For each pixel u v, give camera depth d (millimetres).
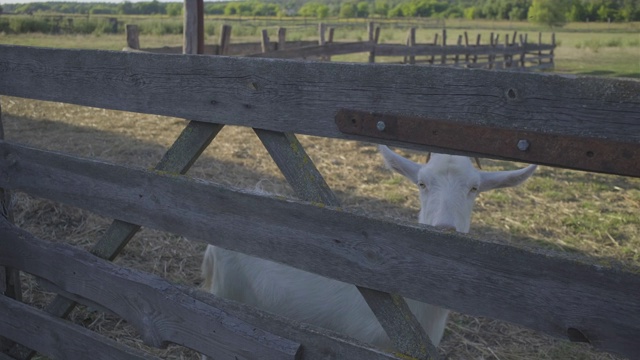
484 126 1746
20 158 2979
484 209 7156
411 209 7035
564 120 1628
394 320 2057
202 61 2291
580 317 1678
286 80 2104
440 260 1884
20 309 3182
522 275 1746
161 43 29031
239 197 2281
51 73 2789
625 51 36125
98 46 26312
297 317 3086
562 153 1640
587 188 8086
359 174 8320
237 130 10570
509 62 24594
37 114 11195
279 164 2236
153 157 8539
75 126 10328
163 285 2590
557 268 1685
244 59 2180
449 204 2951
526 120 1684
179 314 2520
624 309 1605
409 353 2037
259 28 48250
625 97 1533
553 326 1730
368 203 7195
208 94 2312
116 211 2672
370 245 2014
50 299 4617
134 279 2650
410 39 20406
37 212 6102
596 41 38719
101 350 2869
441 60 22562
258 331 2312
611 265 1613
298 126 2117
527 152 1691
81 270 2848
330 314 3016
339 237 2074
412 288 1960
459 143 1796
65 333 3002
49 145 8914
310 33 45594
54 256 2949
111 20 38125
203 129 2404
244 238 2316
